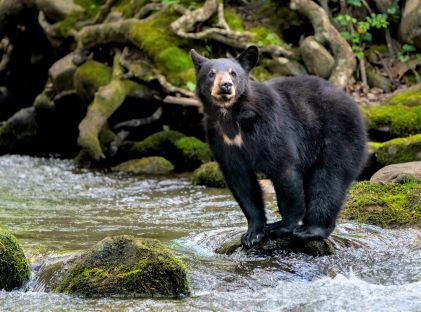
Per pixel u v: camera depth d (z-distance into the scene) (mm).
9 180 16703
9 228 11883
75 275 8766
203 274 9312
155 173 17531
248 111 9953
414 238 10727
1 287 8977
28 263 9484
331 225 10344
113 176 17172
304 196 10445
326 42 18391
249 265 9695
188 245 10656
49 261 9625
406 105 16719
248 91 10008
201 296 8617
